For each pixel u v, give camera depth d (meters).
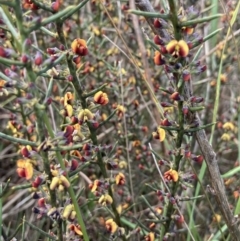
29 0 0.18
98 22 0.36
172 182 0.22
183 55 0.18
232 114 0.37
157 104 0.26
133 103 0.33
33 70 0.16
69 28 0.35
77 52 0.19
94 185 0.23
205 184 0.33
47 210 0.18
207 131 0.37
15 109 0.27
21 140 0.17
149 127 0.39
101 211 0.32
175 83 0.20
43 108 0.16
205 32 0.37
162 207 0.27
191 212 0.28
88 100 0.22
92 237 0.30
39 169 0.20
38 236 0.29
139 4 0.22
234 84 0.41
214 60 0.38
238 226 0.24
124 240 0.24
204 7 0.39
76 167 0.18
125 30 0.38
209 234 0.31
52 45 0.38
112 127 0.35
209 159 0.22
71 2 0.39
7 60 0.15
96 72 0.35
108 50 0.37
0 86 0.19
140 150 0.33
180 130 0.21
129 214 0.30
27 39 0.15
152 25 0.21
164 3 0.21
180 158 0.22
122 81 0.32
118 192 0.32
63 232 0.22
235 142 0.34
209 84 0.37
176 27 0.18
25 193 0.36
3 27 0.20
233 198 0.32
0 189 0.23
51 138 0.17
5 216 0.33
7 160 0.41
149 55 0.35
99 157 0.22
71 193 0.19
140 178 0.34
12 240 0.23
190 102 0.20
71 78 0.20
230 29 0.25
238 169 0.28
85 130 0.22
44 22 0.16
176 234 0.28
